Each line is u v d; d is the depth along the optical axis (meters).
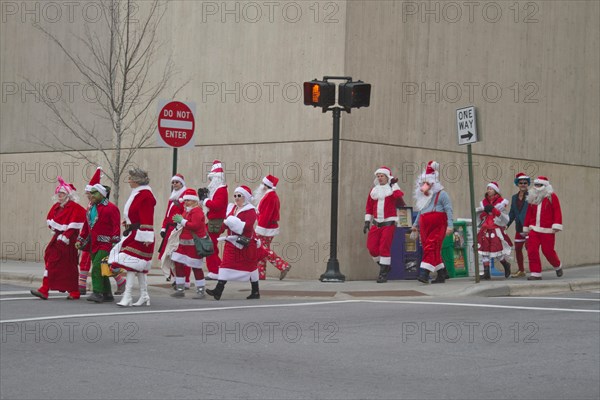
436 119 22.55
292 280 20.88
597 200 26.97
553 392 8.88
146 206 15.83
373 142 21.12
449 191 22.80
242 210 17.17
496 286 18.39
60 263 17.03
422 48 22.19
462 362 10.36
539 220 20.77
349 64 20.62
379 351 11.05
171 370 9.85
